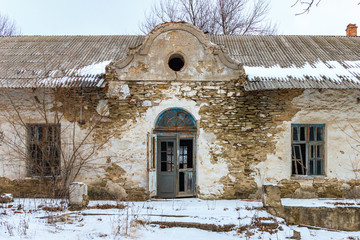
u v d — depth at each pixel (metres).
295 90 9.02
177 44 8.94
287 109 9.06
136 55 8.91
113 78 8.93
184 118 9.26
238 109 9.03
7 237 5.55
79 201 7.57
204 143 9.02
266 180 9.06
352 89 8.77
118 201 8.53
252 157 9.07
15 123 9.12
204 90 9.00
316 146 9.34
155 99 8.98
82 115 9.04
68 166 8.59
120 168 9.01
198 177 9.04
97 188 9.03
